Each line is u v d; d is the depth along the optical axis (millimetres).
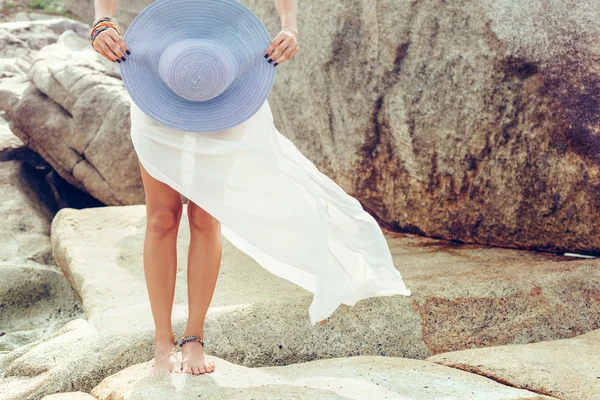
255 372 3098
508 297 3762
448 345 3584
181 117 2840
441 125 4832
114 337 3416
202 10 2844
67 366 3252
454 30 4641
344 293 3111
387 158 5203
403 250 4879
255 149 2920
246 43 2873
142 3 9820
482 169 4738
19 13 11672
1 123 8688
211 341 3436
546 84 4328
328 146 5543
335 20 5230
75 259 5031
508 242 4777
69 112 7418
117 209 6086
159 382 2865
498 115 4566
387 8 4926
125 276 4723
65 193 7855
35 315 5281
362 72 5152
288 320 3572
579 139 4270
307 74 5516
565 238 4508
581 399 2736
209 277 3053
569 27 4184
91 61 7945
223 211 2922
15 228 6500
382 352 3533
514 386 2924
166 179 2873
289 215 3014
